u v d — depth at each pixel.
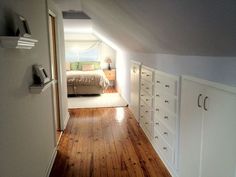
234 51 1.16
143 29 1.98
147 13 1.47
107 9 2.22
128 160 2.58
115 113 4.49
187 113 1.85
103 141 3.12
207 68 1.51
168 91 2.27
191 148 1.79
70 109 4.78
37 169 1.89
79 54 7.64
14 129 1.34
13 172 1.31
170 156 2.28
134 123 3.88
